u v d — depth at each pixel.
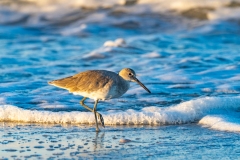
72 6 37.81
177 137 11.80
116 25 34.34
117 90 12.80
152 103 15.16
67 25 35.72
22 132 12.31
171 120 13.38
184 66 20.55
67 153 10.38
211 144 11.10
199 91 16.72
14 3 39.50
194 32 31.56
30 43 28.97
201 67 20.27
